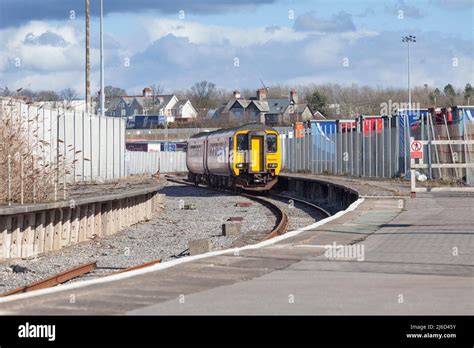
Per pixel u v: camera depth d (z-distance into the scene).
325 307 11.48
